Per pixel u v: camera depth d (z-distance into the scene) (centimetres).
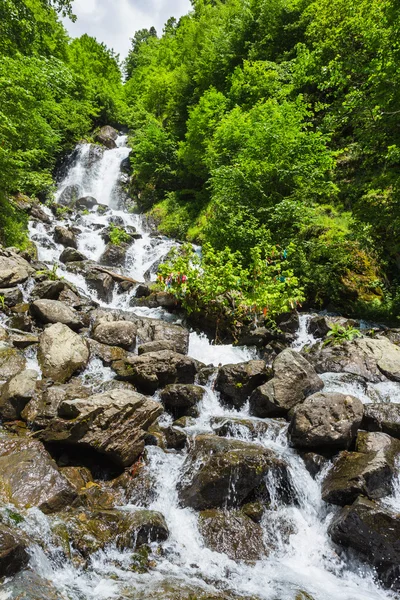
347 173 1347
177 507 393
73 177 2356
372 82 946
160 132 2216
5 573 267
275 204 1115
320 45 1400
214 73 2216
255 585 316
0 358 574
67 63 2798
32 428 468
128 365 595
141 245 1513
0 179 1205
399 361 684
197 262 880
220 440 449
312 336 848
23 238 1198
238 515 386
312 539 380
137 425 453
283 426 509
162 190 2142
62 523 333
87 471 423
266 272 871
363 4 1244
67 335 646
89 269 1088
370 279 1129
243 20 2153
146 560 328
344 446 456
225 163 1330
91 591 286
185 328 827
